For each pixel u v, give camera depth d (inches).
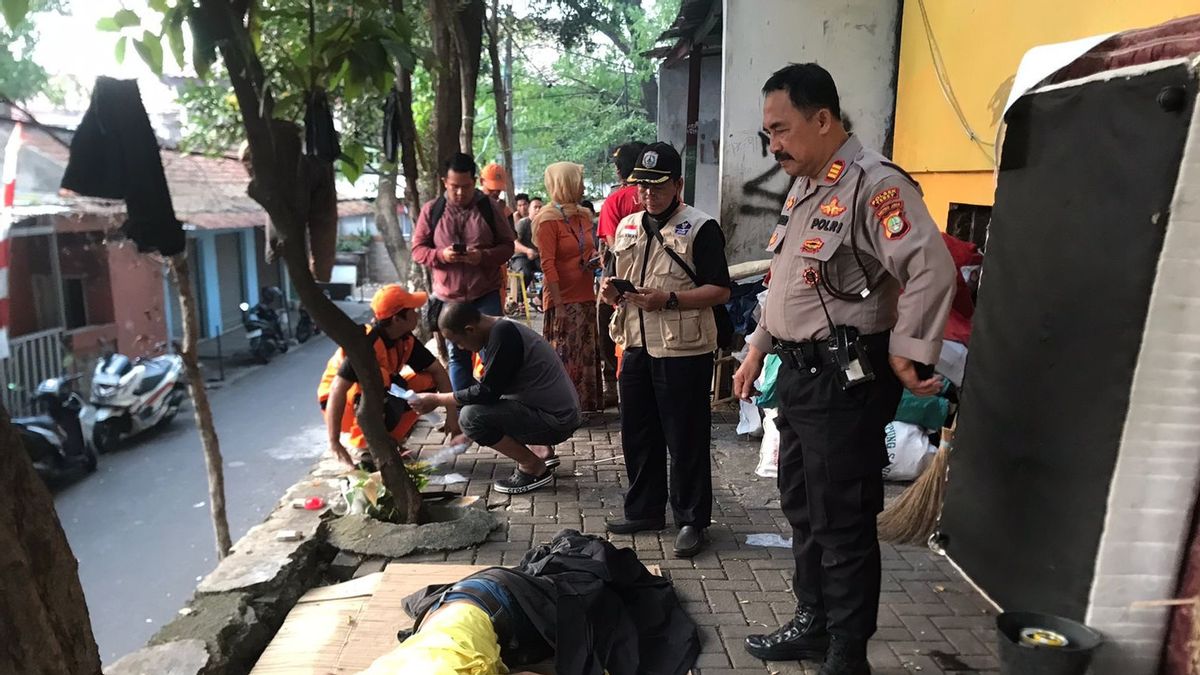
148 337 514.6
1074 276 93.1
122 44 107.0
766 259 253.3
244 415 426.3
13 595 53.7
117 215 417.4
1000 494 105.5
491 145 1035.3
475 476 182.5
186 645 107.1
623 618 112.9
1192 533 85.3
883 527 145.1
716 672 107.9
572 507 164.2
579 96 1059.3
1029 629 87.3
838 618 97.7
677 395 135.1
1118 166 86.5
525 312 501.7
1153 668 88.6
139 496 305.4
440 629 96.3
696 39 399.5
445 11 265.3
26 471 56.1
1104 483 87.3
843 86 242.5
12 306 405.4
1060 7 158.7
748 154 249.8
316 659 109.1
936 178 215.2
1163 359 83.0
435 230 206.4
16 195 378.0
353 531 147.2
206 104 419.5
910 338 86.9
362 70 122.2
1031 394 99.7
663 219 136.2
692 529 140.8
